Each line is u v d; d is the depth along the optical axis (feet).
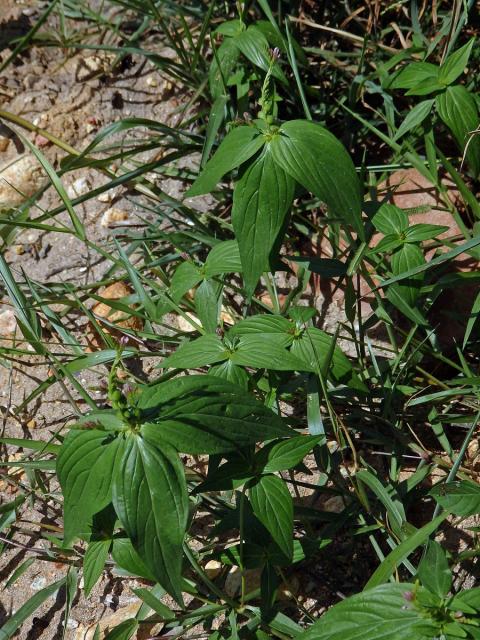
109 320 3.09
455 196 3.10
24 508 2.82
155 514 2.20
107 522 2.40
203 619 2.52
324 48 3.43
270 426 2.30
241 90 3.12
